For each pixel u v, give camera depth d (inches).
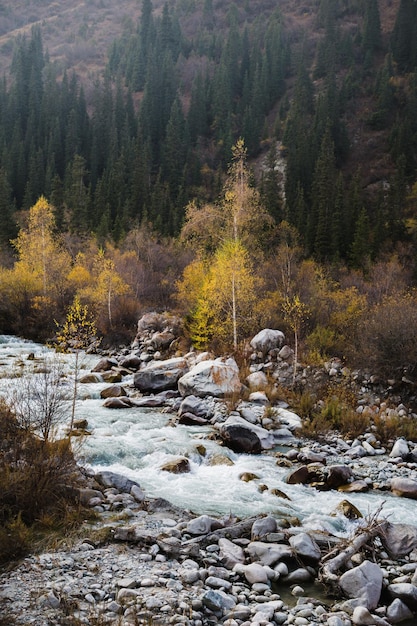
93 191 3496.6
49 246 1540.4
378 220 2352.4
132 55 6688.0
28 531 275.0
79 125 4259.4
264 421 572.1
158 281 1692.9
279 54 5910.4
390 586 250.8
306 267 1429.6
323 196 2564.0
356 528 327.3
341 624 218.8
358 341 746.2
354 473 445.1
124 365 909.2
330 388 674.8
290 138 3956.7
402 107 4461.1
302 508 357.1
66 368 861.8
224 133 4384.8
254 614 222.8
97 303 1279.5
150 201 2965.1
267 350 808.3
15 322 1365.7
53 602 214.2
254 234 1200.2
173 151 3688.5
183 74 6186.0
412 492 395.2
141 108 4357.8
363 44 5605.3
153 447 466.0
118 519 304.2
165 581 239.9
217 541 288.2
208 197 3304.6
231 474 423.2
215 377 672.4
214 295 879.7
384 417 588.4
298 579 258.4
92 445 455.2
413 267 1776.6
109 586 232.8
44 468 305.7
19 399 371.6
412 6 5319.9
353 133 4234.7
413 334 657.6
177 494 369.1
